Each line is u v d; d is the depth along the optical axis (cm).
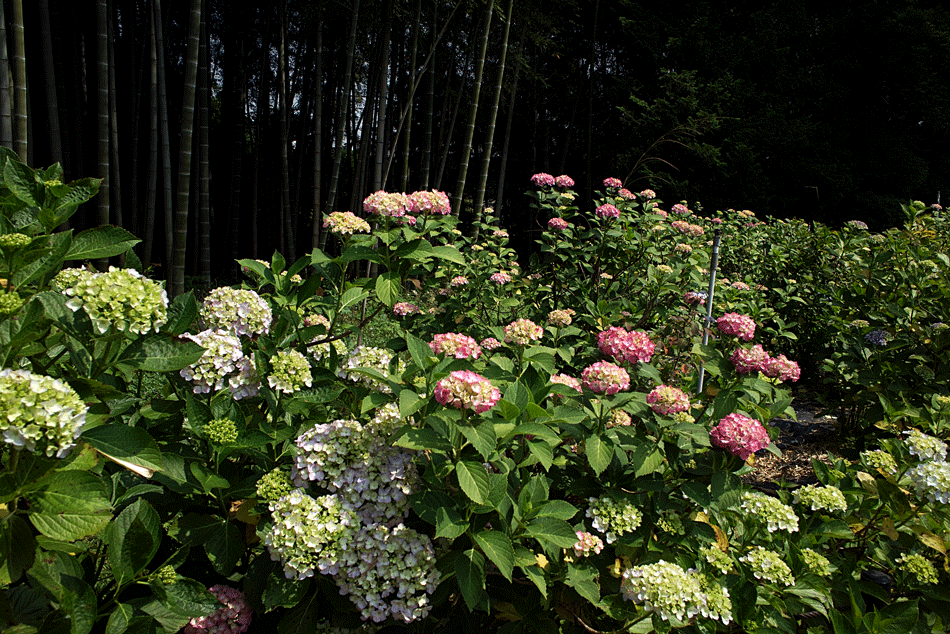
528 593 174
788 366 221
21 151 436
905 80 1293
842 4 1329
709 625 163
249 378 173
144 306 134
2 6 421
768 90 1305
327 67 982
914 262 417
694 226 481
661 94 1221
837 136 1299
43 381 112
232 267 960
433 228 250
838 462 245
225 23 904
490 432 149
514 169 1341
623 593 166
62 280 141
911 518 204
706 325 321
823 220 1327
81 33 722
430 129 795
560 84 1287
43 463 114
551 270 445
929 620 194
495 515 164
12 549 115
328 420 188
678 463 190
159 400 167
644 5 1320
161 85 695
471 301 390
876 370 368
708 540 183
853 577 198
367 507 162
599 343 210
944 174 1399
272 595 150
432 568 157
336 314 223
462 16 927
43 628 124
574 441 201
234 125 929
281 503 151
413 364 171
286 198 920
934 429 263
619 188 462
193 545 164
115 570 129
